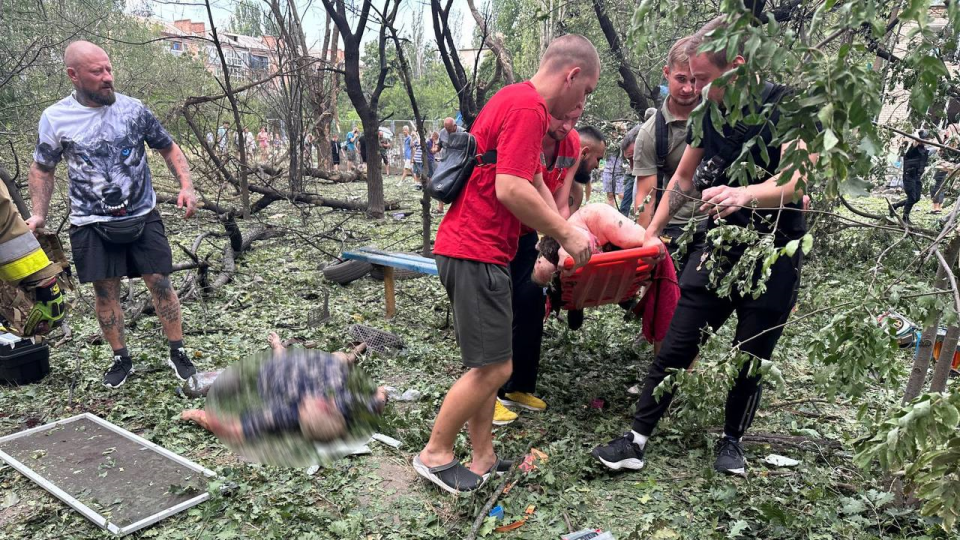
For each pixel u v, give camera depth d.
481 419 3.03
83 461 3.29
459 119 9.16
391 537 2.72
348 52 11.06
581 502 2.97
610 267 3.47
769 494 2.98
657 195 4.14
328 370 2.36
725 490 2.96
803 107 1.38
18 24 10.71
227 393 2.31
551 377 4.44
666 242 3.92
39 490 3.07
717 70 2.65
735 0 1.35
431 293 6.89
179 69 15.91
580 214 3.88
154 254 4.20
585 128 4.50
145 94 15.04
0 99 10.05
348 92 11.45
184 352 4.39
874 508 2.81
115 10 14.90
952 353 2.79
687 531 2.74
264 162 15.45
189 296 6.47
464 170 2.68
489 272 2.73
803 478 3.09
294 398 2.25
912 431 1.59
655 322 3.95
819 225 2.81
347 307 6.33
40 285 4.09
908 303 2.03
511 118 2.55
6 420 3.82
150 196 4.21
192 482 3.07
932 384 2.88
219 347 5.09
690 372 2.59
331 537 2.72
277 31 12.45
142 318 5.75
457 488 2.94
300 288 7.01
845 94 1.28
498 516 2.86
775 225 2.26
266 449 2.23
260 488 3.07
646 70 8.95
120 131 4.09
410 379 4.49
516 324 3.86
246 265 8.09
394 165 28.56
